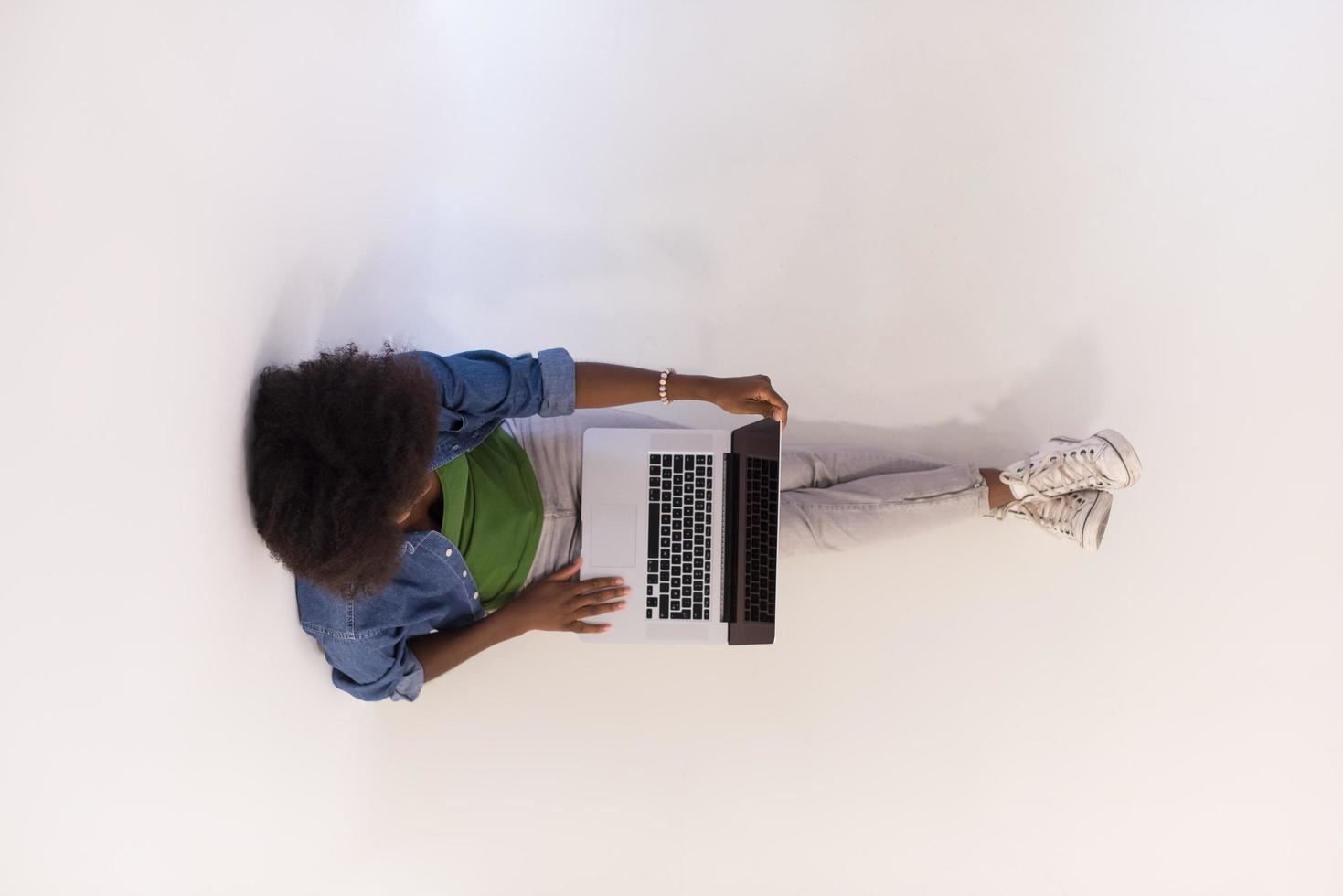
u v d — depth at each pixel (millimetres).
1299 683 2012
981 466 2086
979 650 2045
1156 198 2088
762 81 2145
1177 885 2004
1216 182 2082
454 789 2012
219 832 1238
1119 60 2111
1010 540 2053
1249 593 2031
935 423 2100
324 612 1474
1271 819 2002
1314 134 2080
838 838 2021
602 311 2123
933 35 2137
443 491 1558
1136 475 1772
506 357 1572
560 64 2154
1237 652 2023
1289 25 2100
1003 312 2100
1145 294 2078
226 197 1162
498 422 1597
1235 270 2068
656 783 2027
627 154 2141
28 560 822
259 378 1287
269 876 1431
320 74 1482
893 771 2033
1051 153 2105
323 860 1693
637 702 2041
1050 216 2100
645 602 1771
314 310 1501
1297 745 2006
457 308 2113
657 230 2131
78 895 906
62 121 842
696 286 2123
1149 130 2098
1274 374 2053
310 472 1235
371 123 1731
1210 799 2010
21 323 798
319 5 1470
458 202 2127
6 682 800
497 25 2154
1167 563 2041
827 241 2119
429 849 1993
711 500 1768
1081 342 2084
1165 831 2010
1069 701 2033
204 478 1132
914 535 1927
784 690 2045
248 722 1310
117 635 965
